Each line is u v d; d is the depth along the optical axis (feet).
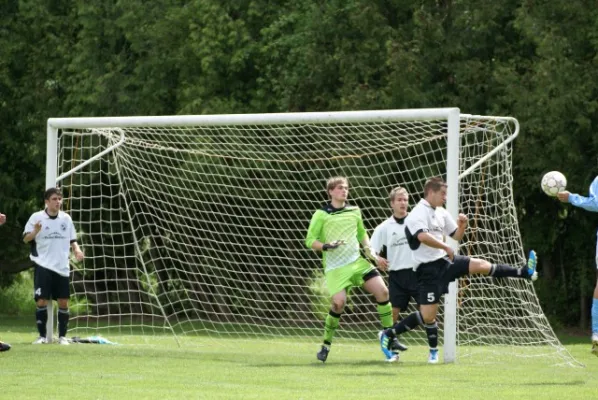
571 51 189.26
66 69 238.68
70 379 94.17
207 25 218.38
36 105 237.86
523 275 105.91
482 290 154.30
